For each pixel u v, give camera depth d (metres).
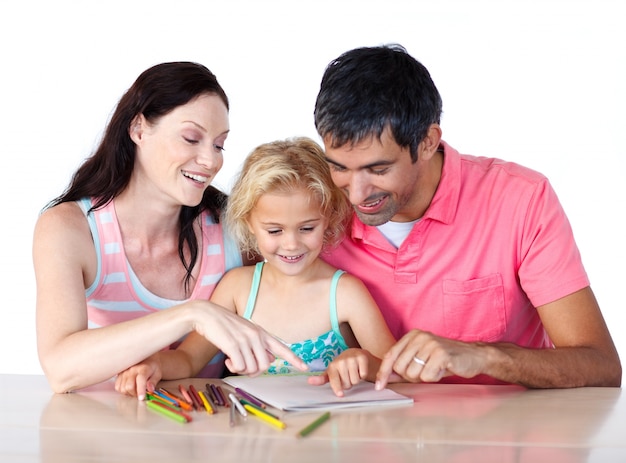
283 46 3.09
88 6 3.14
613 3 2.96
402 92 1.27
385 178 1.30
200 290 1.61
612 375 1.39
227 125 1.48
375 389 1.27
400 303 1.58
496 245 1.52
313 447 0.99
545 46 3.02
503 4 3.02
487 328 1.55
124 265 1.51
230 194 1.58
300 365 1.21
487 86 3.05
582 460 0.94
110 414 1.14
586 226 3.05
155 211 1.51
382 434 1.04
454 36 3.04
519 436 1.04
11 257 3.22
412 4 3.05
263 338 1.22
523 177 1.53
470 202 1.52
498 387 1.33
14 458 0.95
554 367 1.31
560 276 1.47
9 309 3.21
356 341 1.63
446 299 1.54
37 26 3.16
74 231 1.43
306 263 1.53
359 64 1.27
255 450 0.97
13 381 1.36
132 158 1.48
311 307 1.58
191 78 1.43
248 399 1.21
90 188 1.49
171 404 1.19
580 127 3.03
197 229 1.61
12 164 3.21
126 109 1.45
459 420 1.11
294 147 1.55
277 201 1.47
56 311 1.33
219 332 1.21
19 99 3.19
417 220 1.54
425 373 1.22
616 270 3.04
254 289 1.60
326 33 3.07
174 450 0.97
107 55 3.15
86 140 3.17
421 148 1.34
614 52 2.98
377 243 1.55
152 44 3.13
